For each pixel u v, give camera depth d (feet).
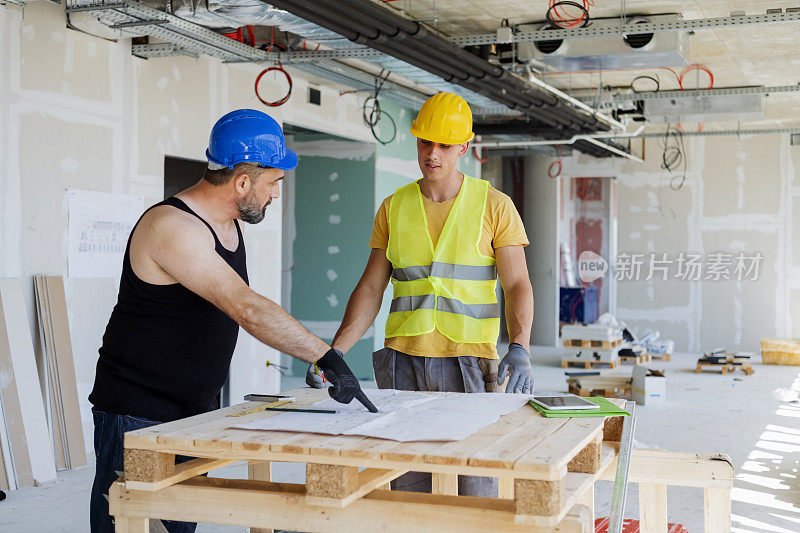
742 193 38.93
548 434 5.07
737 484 15.06
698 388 27.14
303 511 5.05
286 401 6.35
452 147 8.09
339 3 14.46
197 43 17.07
